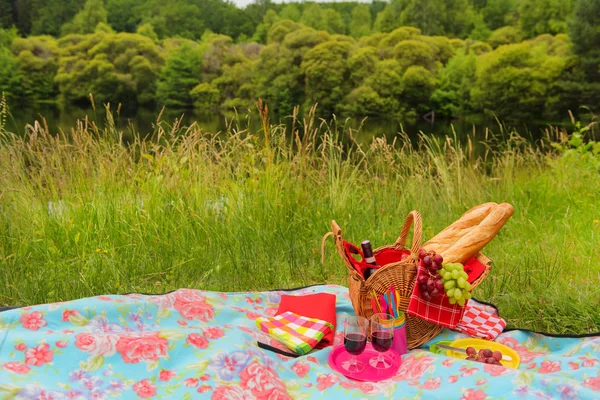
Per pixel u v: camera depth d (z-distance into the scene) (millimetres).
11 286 3502
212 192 4973
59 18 41000
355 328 2201
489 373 2016
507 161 6699
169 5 43469
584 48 29328
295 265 4141
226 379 2094
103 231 4238
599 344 2453
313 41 36188
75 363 2049
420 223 2520
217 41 38875
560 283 3625
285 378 2215
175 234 4316
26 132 4941
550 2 34938
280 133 5434
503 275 3748
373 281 2504
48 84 38188
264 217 4617
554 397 1893
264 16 45500
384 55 35094
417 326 2570
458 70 33531
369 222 4969
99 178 4836
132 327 2449
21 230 4203
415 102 34156
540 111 31094
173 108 38219
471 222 2887
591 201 5758
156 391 2018
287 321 2645
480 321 2783
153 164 5082
